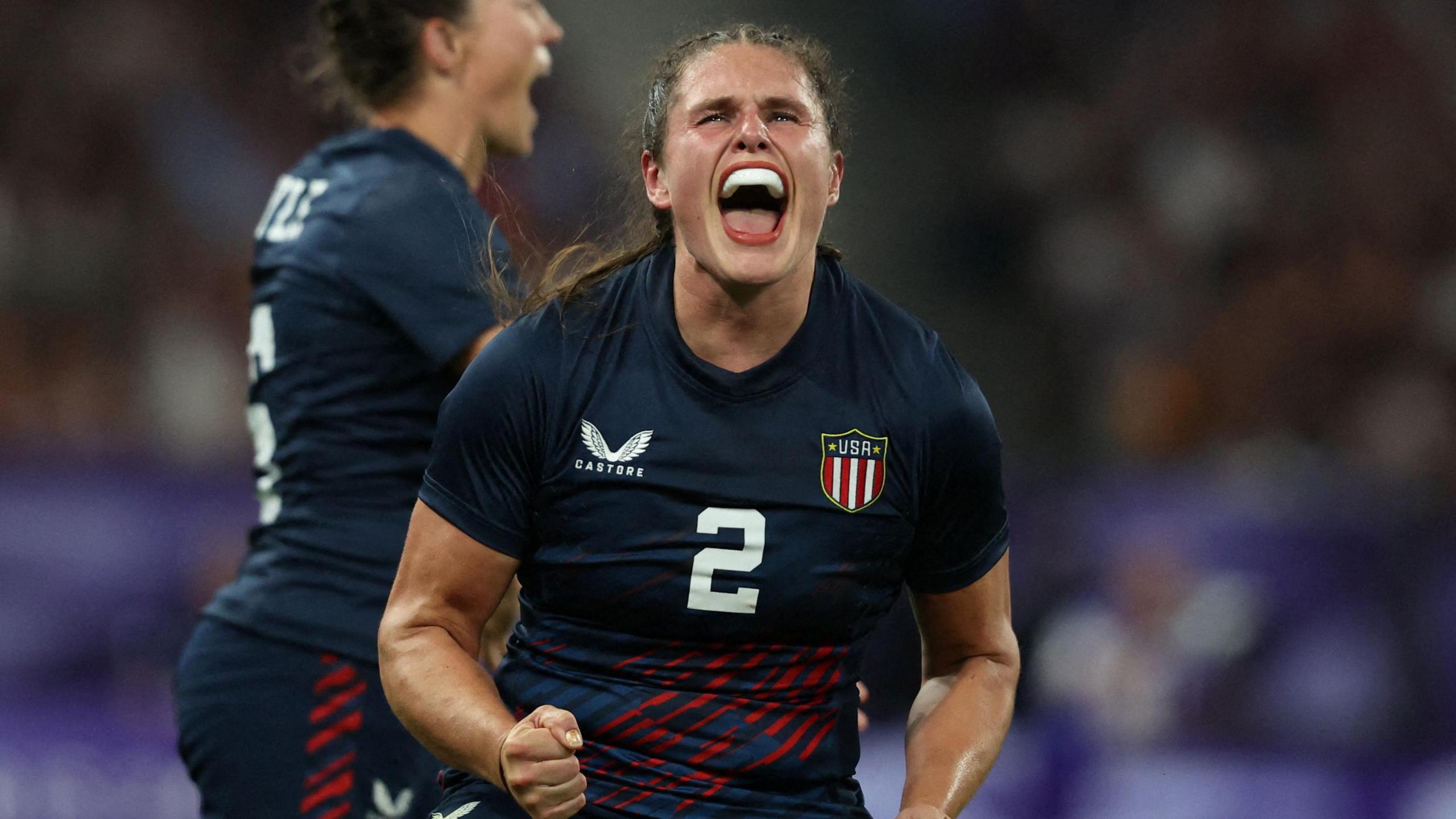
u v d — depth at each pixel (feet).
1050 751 74.95
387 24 41.01
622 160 34.55
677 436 29.73
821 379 30.35
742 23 37.11
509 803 30.89
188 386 114.83
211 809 38.47
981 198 137.39
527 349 30.30
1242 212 128.67
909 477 30.42
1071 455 117.70
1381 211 126.93
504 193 39.91
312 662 38.24
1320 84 133.59
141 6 130.31
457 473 30.19
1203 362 118.52
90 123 123.54
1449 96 132.98
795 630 29.91
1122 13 143.74
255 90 132.36
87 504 75.97
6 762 72.08
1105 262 130.11
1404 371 116.37
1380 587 74.13
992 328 130.93
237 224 125.70
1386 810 70.23
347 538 38.78
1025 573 80.48
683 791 29.45
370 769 38.22
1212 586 75.92
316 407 39.17
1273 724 73.46
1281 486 81.56
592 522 29.78
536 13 43.29
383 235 38.70
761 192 30.58
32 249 116.06
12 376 110.42
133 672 74.64
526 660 31.12
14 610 74.02
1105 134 137.18
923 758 30.91
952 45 142.00
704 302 30.04
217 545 77.41
